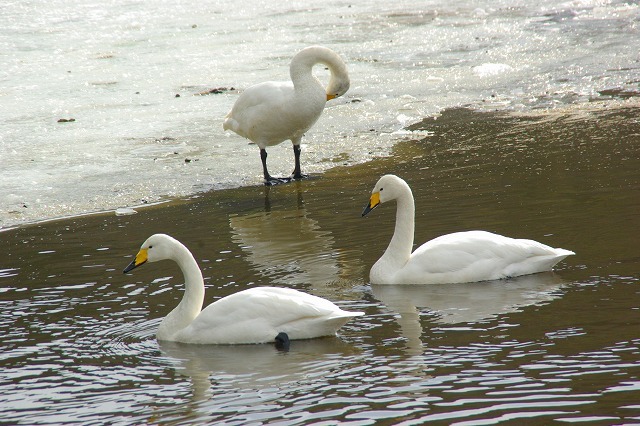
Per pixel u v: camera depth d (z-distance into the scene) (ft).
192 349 31.04
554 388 26.22
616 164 51.62
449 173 53.47
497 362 28.19
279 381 27.86
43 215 50.98
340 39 97.60
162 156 62.64
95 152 63.72
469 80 79.77
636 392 25.71
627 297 32.71
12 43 98.17
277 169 59.21
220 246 43.24
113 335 32.68
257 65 86.33
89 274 39.96
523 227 41.63
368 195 51.01
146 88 80.48
